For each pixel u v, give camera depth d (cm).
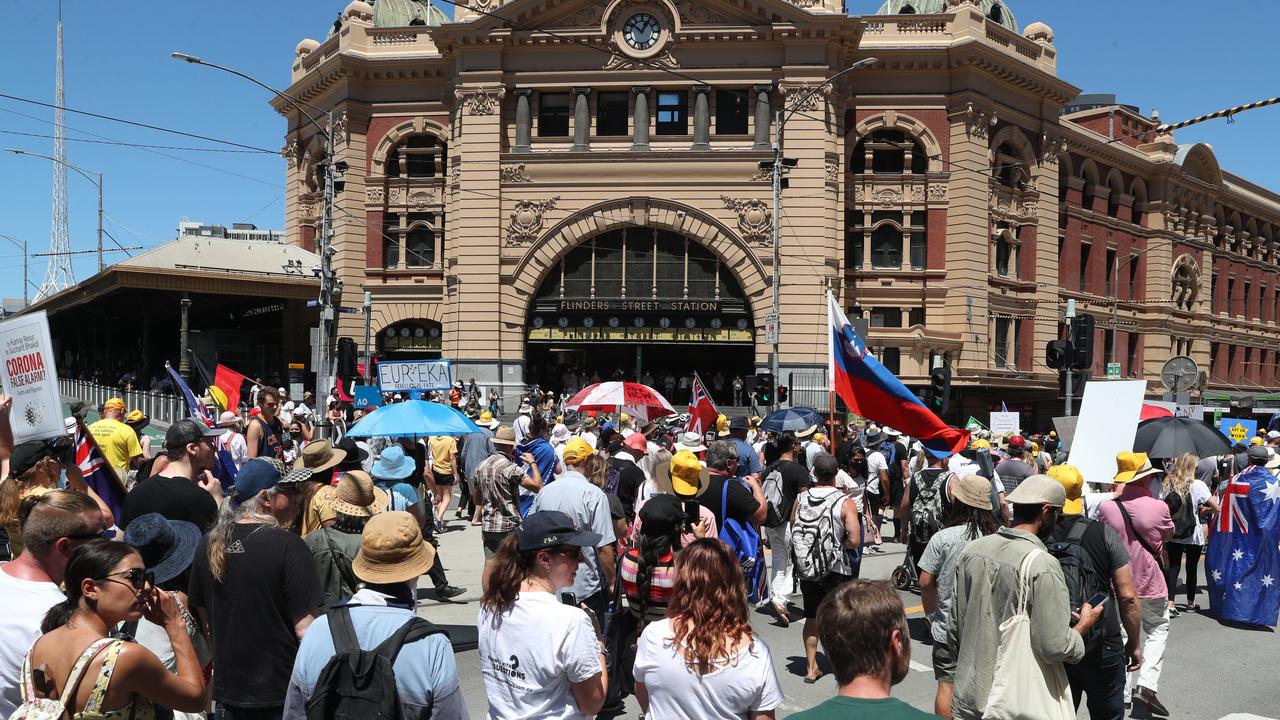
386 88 4572
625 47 4241
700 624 486
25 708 424
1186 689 960
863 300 4478
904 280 4469
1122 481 914
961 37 4381
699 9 4194
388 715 450
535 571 521
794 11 4075
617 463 1213
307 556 591
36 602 491
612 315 4344
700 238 4209
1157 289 5781
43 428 744
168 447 780
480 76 4262
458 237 4300
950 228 4419
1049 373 4753
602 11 4238
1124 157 5497
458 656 1016
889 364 4366
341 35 4600
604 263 4362
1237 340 6638
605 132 4338
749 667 483
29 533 494
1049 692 599
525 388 4266
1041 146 4775
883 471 1823
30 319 746
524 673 500
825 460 976
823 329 4116
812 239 4128
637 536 791
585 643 504
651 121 4300
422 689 466
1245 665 1044
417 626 478
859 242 4516
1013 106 4634
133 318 5631
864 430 2014
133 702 446
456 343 4294
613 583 877
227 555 575
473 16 4400
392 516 504
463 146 4281
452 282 4359
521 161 4272
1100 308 5356
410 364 2270
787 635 1158
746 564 1013
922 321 4472
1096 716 711
